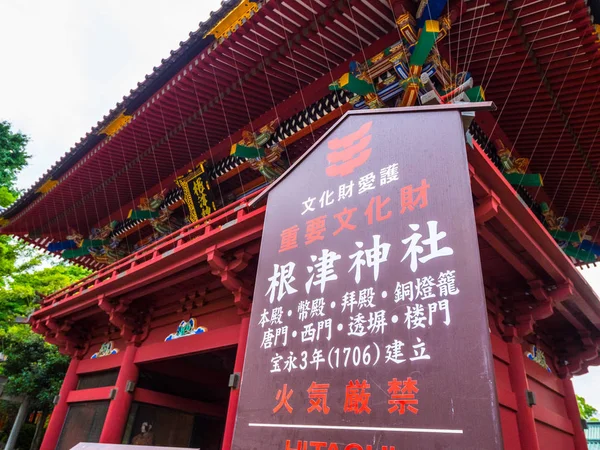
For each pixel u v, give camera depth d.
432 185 5.25
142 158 13.41
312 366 5.00
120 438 11.26
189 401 12.97
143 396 12.00
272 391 5.18
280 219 6.94
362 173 6.20
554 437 9.86
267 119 11.19
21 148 37.28
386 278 4.97
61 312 14.36
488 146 10.38
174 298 12.18
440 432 3.76
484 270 9.18
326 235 5.99
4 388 22.25
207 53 9.26
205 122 11.59
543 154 10.74
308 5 8.01
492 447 3.44
